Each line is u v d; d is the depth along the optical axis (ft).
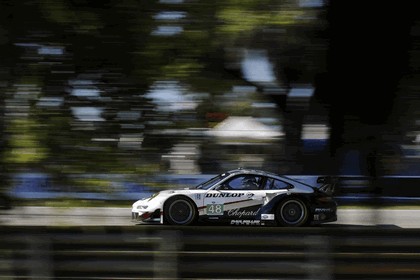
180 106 29.04
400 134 31.27
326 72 29.81
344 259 41.55
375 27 30.48
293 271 41.81
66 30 28.89
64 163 29.35
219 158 29.25
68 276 39.96
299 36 29.09
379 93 30.83
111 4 28.66
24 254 37.76
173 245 41.78
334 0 29.76
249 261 41.98
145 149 29.37
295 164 29.94
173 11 28.43
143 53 28.63
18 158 29.19
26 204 29.71
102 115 29.25
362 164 31.14
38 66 29.09
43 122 29.19
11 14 28.89
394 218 41.60
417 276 41.24
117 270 40.96
